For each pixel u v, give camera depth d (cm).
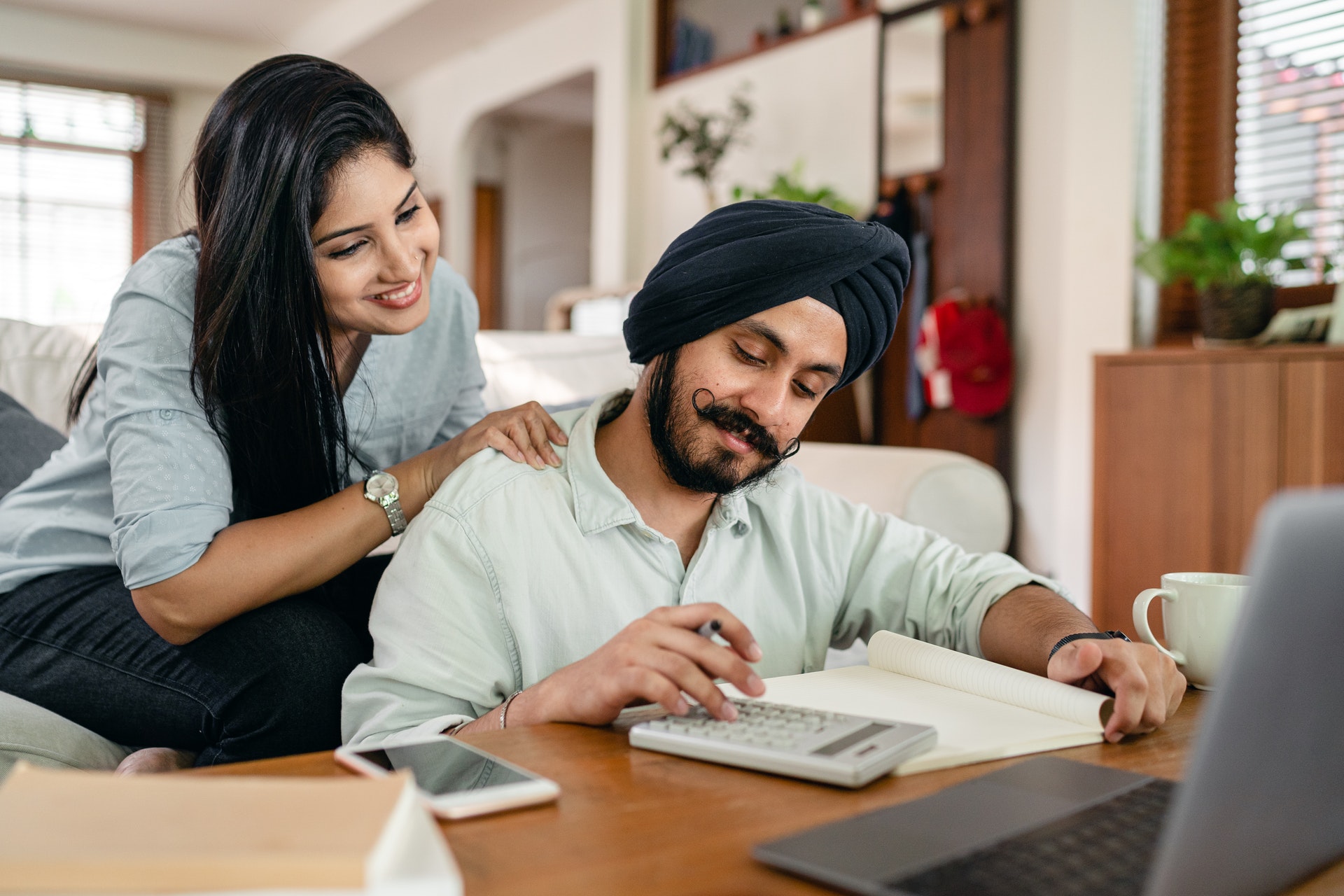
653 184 499
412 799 49
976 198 343
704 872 50
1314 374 227
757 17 446
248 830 44
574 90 634
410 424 144
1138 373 260
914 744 65
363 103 110
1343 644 46
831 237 88
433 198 687
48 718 115
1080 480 319
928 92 358
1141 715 74
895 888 47
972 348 331
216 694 114
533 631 94
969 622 101
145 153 688
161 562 104
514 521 95
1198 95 307
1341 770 49
